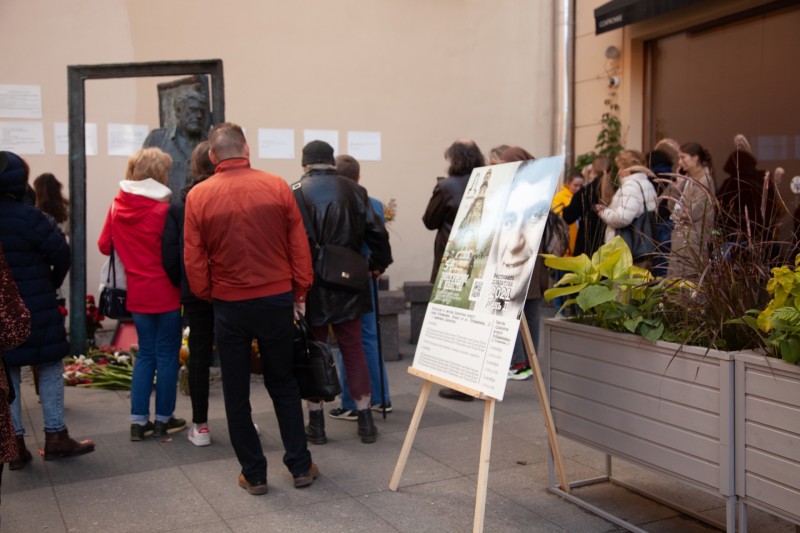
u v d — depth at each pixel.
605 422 3.39
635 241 5.24
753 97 8.53
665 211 5.14
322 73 9.43
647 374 3.14
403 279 10.03
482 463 3.23
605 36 10.16
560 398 3.67
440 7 10.01
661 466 3.10
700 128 9.23
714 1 8.66
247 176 3.72
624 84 9.90
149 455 4.43
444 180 5.50
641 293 3.35
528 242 3.29
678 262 3.37
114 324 8.55
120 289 4.88
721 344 2.96
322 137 9.48
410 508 3.65
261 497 3.79
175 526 3.48
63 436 4.37
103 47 8.38
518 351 6.14
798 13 7.92
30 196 5.63
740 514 2.81
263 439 4.71
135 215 4.54
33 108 8.15
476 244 3.65
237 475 4.10
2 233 4.00
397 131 9.89
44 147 8.22
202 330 4.51
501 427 4.88
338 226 4.43
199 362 4.54
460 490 3.86
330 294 4.37
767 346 2.77
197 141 6.75
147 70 6.36
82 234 6.55
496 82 10.42
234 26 8.95
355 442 4.61
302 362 3.88
